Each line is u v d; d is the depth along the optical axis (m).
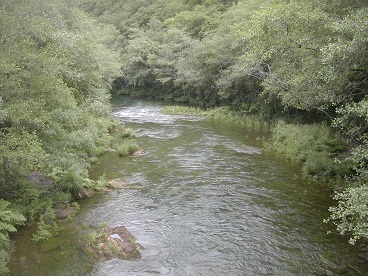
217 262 8.66
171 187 14.08
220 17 49.88
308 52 13.91
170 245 9.52
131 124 30.22
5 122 11.11
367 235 7.40
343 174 14.44
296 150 18.52
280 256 8.89
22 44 11.45
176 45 49.53
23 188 11.82
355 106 10.35
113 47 66.19
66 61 15.05
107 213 11.62
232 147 21.09
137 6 84.06
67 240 9.75
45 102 12.25
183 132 26.30
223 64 37.75
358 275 8.00
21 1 13.29
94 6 95.25
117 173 15.94
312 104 14.57
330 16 12.40
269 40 13.98
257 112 32.88
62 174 13.23
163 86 54.00
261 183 14.45
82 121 17.81
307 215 11.29
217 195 13.13
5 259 8.59
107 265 8.53
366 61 10.91
